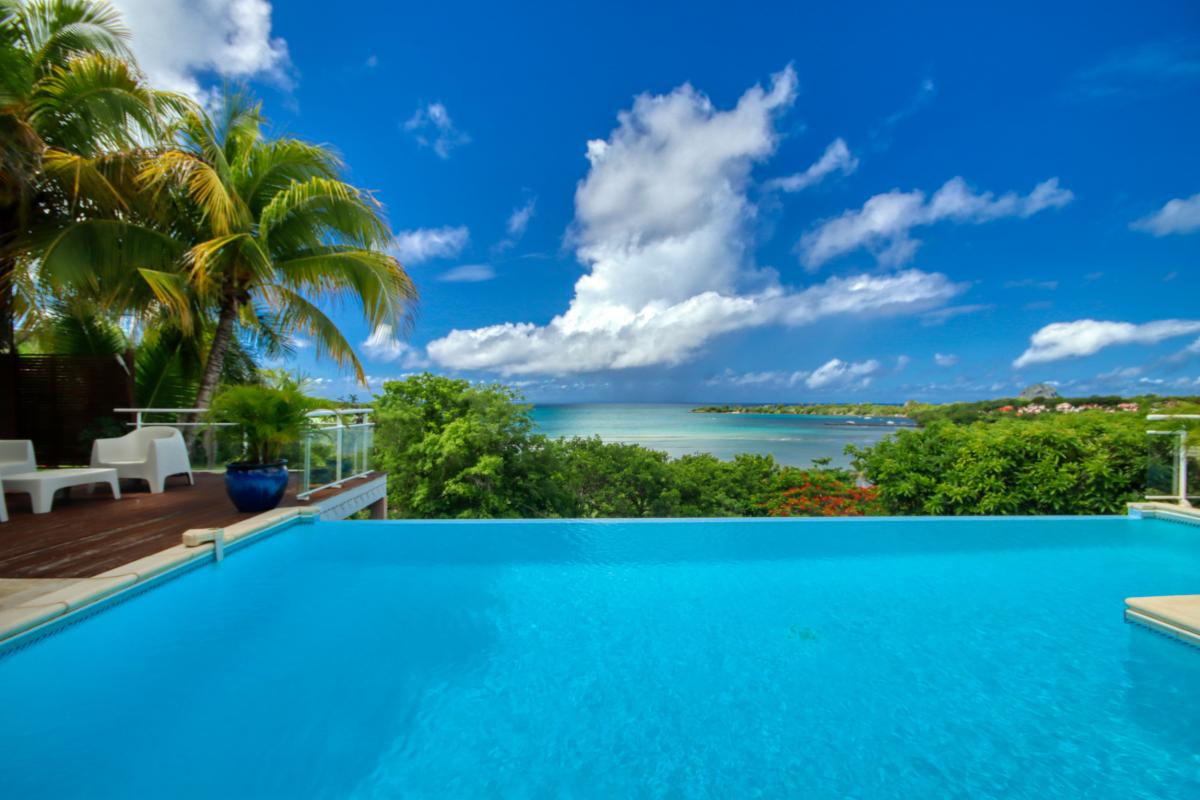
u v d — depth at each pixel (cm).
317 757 218
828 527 559
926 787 210
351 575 414
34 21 693
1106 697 271
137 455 634
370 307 910
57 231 687
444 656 305
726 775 216
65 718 232
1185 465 604
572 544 504
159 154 735
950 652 318
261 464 514
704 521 571
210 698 253
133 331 842
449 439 943
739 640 331
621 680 285
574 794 204
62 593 305
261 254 787
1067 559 481
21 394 847
